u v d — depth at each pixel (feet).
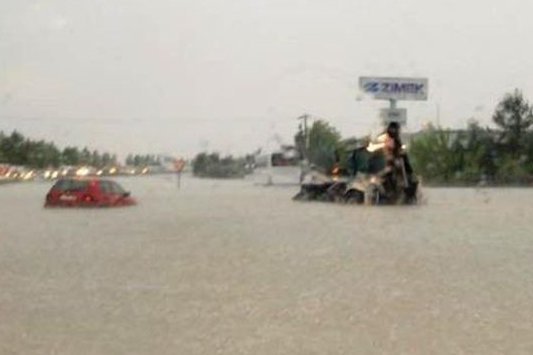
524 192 188.34
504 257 61.26
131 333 35.70
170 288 47.26
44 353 32.27
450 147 273.75
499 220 98.07
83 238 77.15
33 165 399.85
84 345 33.86
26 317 39.17
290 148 274.36
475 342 34.01
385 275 52.16
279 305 41.88
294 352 32.78
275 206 129.49
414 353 32.55
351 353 32.63
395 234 81.20
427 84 176.86
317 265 56.85
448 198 155.12
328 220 98.99
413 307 41.60
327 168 185.57
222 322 37.86
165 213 113.29
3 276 51.78
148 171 471.62
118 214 112.16
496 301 42.65
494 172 268.82
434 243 71.26
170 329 36.63
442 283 48.83
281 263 57.62
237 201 146.51
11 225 92.99
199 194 184.65
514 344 33.94
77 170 331.98
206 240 74.49
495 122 280.31
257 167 328.08
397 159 132.26
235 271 53.67
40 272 53.11
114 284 48.55
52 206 125.90
